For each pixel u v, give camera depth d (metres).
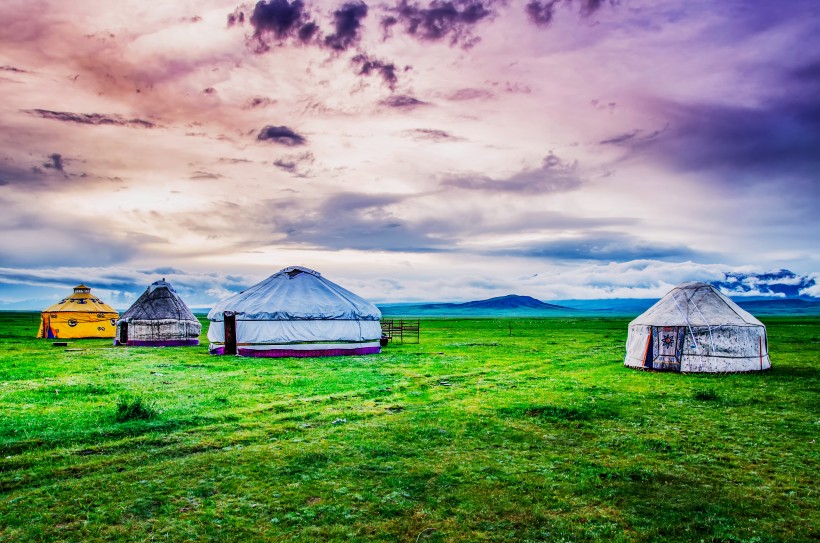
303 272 37.12
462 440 12.80
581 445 12.47
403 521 8.25
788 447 12.31
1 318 126.00
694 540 7.72
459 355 34.47
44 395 18.14
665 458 11.48
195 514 8.43
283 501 8.96
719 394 19.31
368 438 12.86
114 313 55.53
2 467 10.58
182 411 15.45
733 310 27.52
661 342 27.36
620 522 8.30
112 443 12.20
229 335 35.12
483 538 7.73
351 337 34.41
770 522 8.27
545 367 28.27
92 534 7.75
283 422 14.45
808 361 31.17
